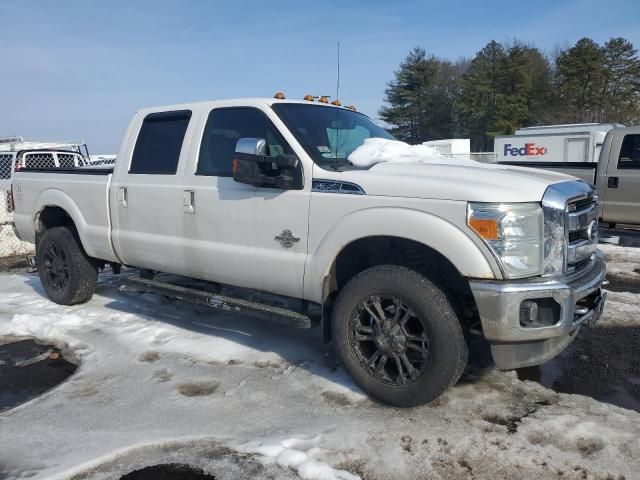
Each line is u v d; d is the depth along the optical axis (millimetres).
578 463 3043
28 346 5168
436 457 3137
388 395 3686
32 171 6441
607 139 9414
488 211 3291
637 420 3488
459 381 4098
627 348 4879
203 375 4316
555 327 3328
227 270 4504
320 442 3297
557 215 3389
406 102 57312
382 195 3641
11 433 3502
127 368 4496
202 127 4746
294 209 4035
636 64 56031
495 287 3268
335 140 4426
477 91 52844
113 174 5422
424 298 3467
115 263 6160
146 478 3008
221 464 3113
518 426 3434
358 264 4094
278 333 5207
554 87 57062
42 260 6363
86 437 3430
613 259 8641
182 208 4738
